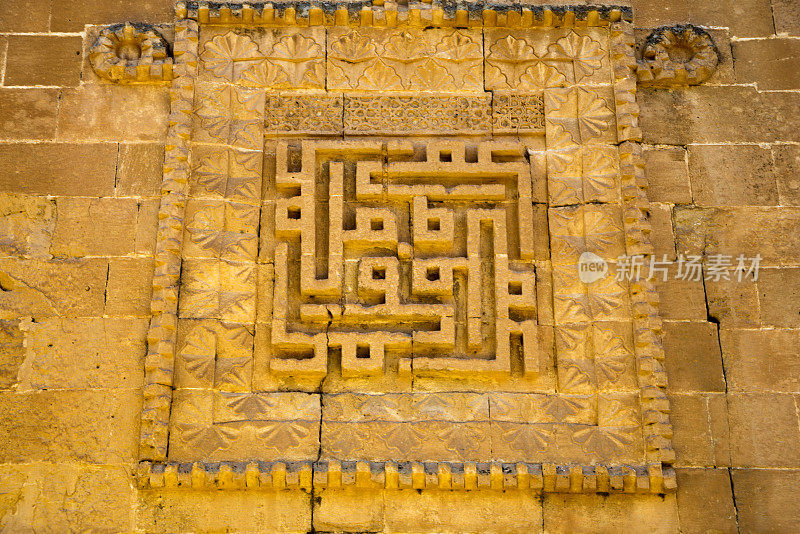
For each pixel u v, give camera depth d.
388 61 5.91
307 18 5.91
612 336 5.24
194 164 5.57
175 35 5.91
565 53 5.92
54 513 4.88
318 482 4.85
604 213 5.51
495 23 5.97
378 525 4.88
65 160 5.65
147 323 5.28
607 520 4.91
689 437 5.11
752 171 5.75
